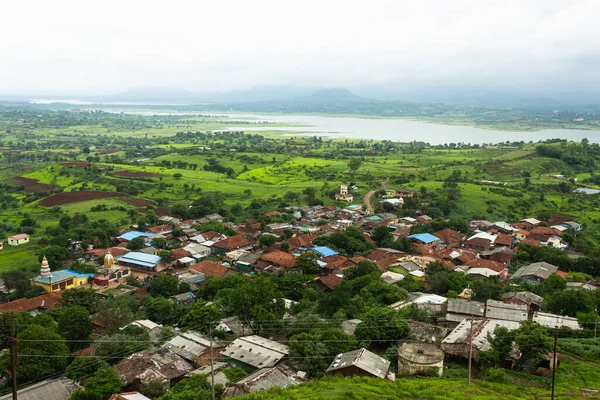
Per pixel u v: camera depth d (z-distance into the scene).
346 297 94.25
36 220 179.88
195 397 54.34
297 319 79.69
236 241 152.75
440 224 173.38
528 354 62.06
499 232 170.50
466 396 51.56
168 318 94.06
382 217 189.75
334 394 50.97
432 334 72.12
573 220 185.50
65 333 78.50
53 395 58.22
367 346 70.56
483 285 96.81
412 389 52.91
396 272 121.31
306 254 130.50
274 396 51.16
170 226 173.88
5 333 75.88
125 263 136.25
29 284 113.62
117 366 65.00
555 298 86.44
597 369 61.44
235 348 71.38
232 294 83.50
